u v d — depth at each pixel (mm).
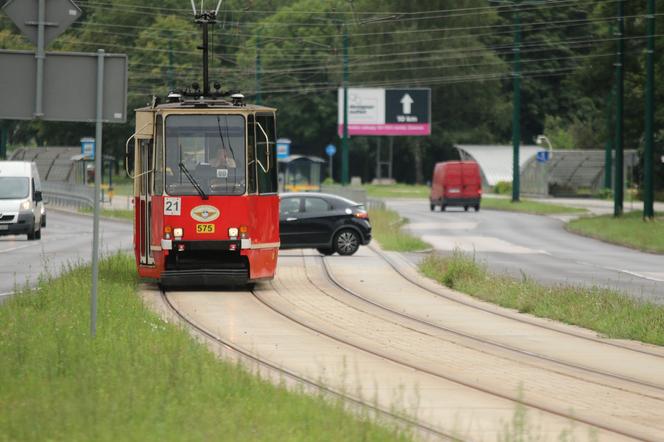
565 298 71875
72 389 35562
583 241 151000
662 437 35688
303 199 116125
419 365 49312
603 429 36656
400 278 91875
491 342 57594
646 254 128250
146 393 35219
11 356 42250
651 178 170875
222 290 80938
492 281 82750
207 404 34250
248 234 79375
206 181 79375
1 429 30578
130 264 91125
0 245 130250
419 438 32156
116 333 48906
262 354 51406
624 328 60781
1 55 44094
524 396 42375
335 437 30594
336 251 116688
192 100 82500
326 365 48469
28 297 62969
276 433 30781
